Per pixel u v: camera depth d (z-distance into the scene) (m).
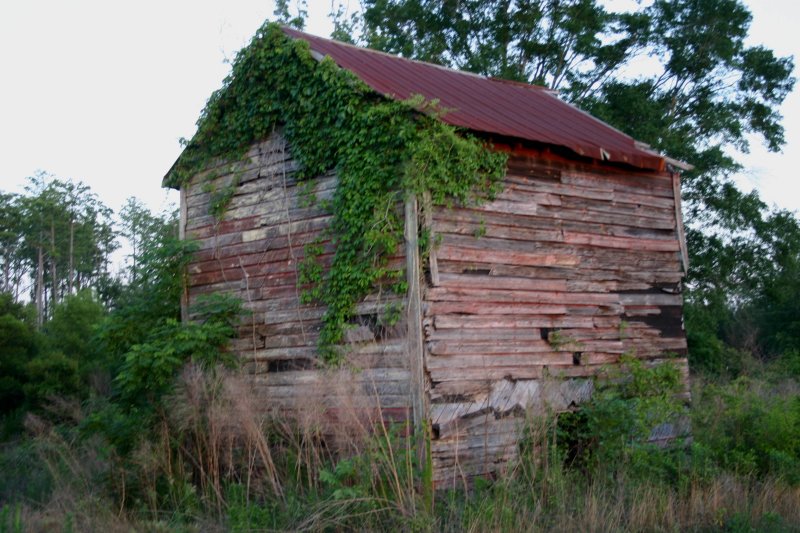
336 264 13.48
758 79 35.00
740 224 32.94
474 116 13.86
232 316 14.96
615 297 14.99
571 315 14.25
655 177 16.11
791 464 13.19
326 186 14.09
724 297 33.59
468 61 34.34
